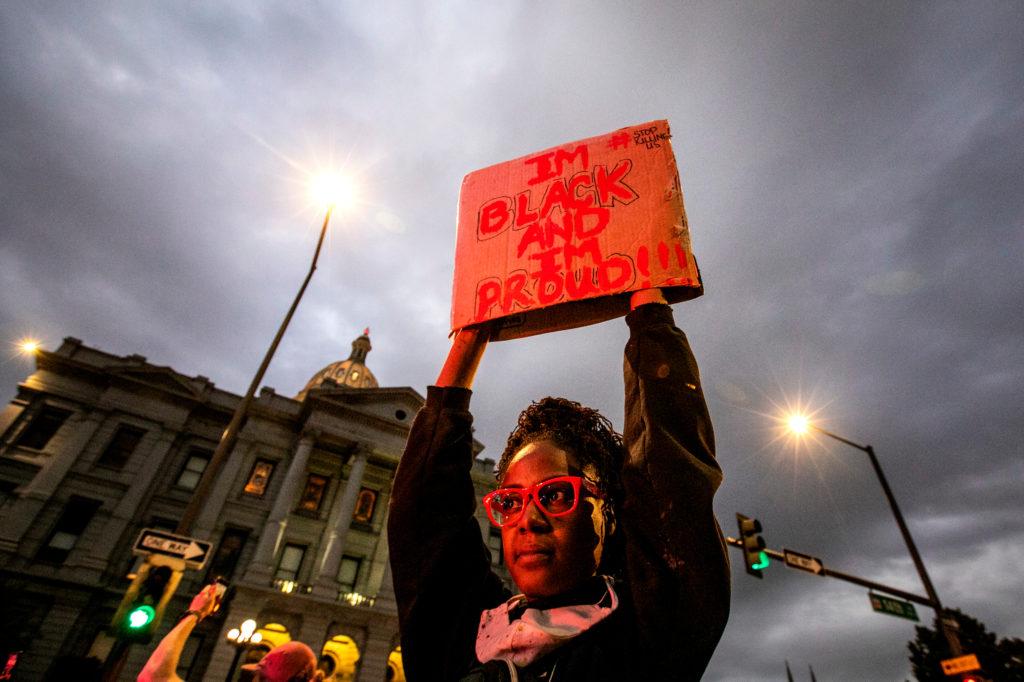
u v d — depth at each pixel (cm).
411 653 109
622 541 109
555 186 162
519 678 83
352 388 2573
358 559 2288
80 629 1836
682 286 129
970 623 2831
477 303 153
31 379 2202
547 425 121
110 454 2170
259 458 2397
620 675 81
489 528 2322
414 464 132
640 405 105
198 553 636
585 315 142
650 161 153
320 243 1253
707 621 80
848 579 1053
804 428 1355
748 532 994
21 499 1958
